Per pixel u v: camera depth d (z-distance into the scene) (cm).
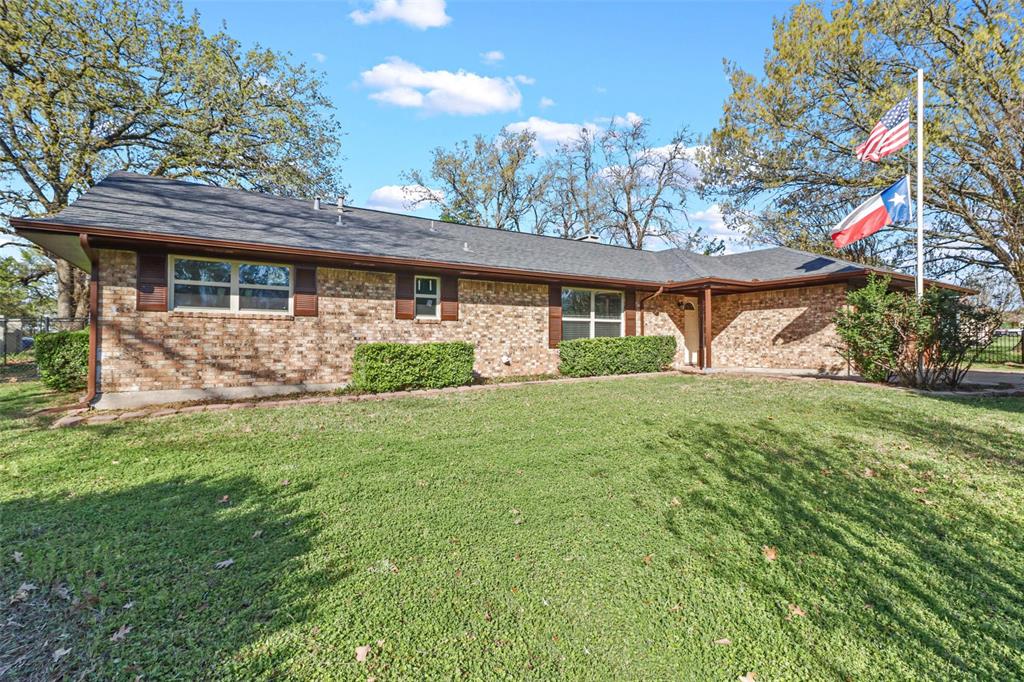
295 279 879
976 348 916
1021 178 1291
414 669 193
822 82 1495
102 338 726
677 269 1467
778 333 1267
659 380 1080
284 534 305
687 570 269
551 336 1211
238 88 1609
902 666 197
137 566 265
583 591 248
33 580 251
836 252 2055
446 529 314
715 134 1764
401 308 993
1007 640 213
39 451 483
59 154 1296
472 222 3084
